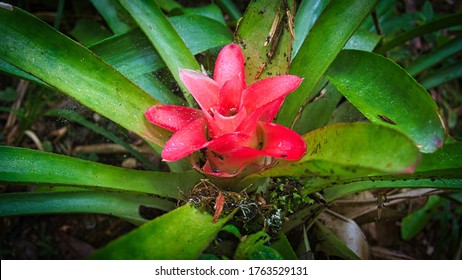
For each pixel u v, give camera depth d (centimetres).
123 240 30
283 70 41
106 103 38
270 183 42
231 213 37
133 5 41
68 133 60
